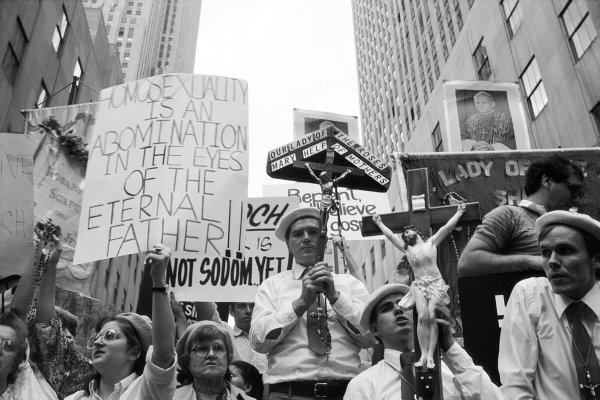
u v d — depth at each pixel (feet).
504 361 10.09
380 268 106.32
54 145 22.56
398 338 11.44
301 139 12.86
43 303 13.11
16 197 16.67
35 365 12.47
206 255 15.55
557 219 9.93
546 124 64.85
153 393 10.66
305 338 13.08
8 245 15.98
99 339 12.82
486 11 81.00
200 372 12.40
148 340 13.19
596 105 56.03
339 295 12.88
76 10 85.51
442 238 8.79
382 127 168.96
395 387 10.91
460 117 29.76
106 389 12.63
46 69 74.08
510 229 12.95
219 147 17.12
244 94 18.25
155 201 15.88
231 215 16.25
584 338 9.44
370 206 27.81
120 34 277.03
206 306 19.19
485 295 12.34
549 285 10.21
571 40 60.85
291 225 15.11
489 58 79.66
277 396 12.62
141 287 16.89
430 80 119.24
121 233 15.49
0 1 59.47
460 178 22.61
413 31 137.59
